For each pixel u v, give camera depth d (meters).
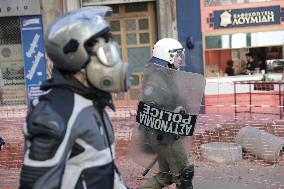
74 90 3.63
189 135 7.47
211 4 19.72
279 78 19.38
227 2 19.69
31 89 20.91
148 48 21.00
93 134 3.62
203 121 13.00
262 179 10.05
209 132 12.11
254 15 19.70
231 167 10.91
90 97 3.70
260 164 11.24
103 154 3.72
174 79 7.30
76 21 3.59
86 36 3.56
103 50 3.62
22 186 3.48
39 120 3.42
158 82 7.33
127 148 10.20
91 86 3.72
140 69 20.91
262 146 11.47
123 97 20.64
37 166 3.41
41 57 20.69
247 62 20.00
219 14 19.72
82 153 3.60
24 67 20.89
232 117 14.45
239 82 17.94
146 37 20.98
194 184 9.75
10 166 11.16
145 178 9.58
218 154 11.22
